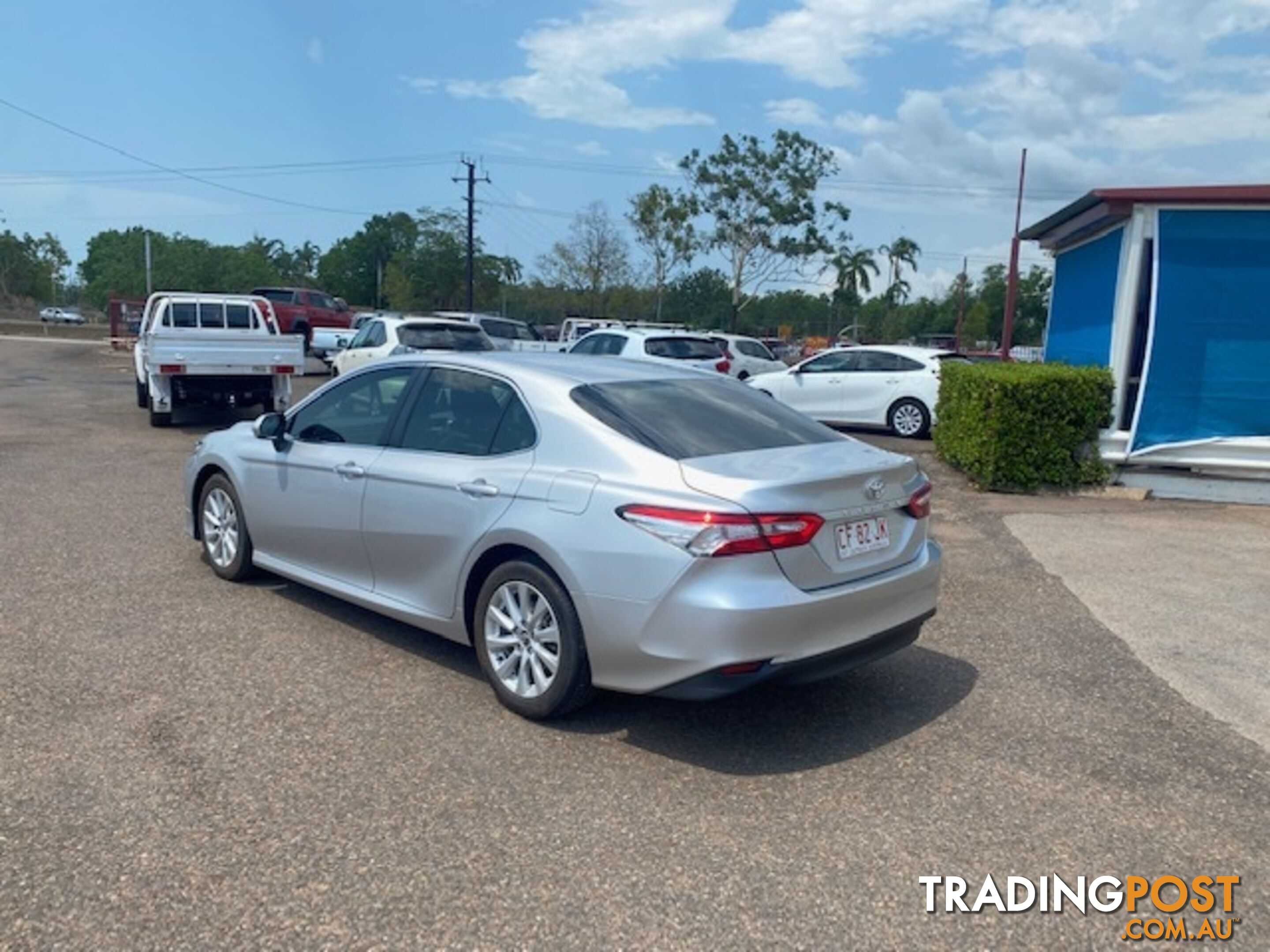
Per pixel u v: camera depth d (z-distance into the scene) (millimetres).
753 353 21281
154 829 3410
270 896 3064
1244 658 5504
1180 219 10320
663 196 40656
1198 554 7961
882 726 4484
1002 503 10102
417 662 5051
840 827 3582
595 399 4539
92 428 14141
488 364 4953
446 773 3885
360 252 90625
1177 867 3400
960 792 3871
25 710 4324
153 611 5711
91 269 100250
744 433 4578
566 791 3777
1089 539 8445
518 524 4305
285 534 5750
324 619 5664
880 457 4523
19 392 19641
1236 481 10367
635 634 3938
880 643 4293
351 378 5582
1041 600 6582
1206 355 10406
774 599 3814
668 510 3893
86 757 3914
